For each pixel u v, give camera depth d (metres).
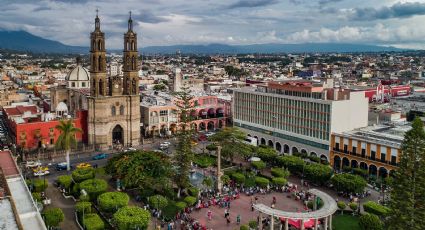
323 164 130.75
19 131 149.12
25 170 128.75
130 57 162.38
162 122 185.75
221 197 107.44
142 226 80.75
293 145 152.50
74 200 104.62
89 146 155.62
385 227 76.31
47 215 82.81
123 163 107.56
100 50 156.12
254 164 129.00
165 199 96.81
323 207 84.00
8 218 63.31
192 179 120.81
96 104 155.88
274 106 159.62
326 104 137.50
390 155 119.62
